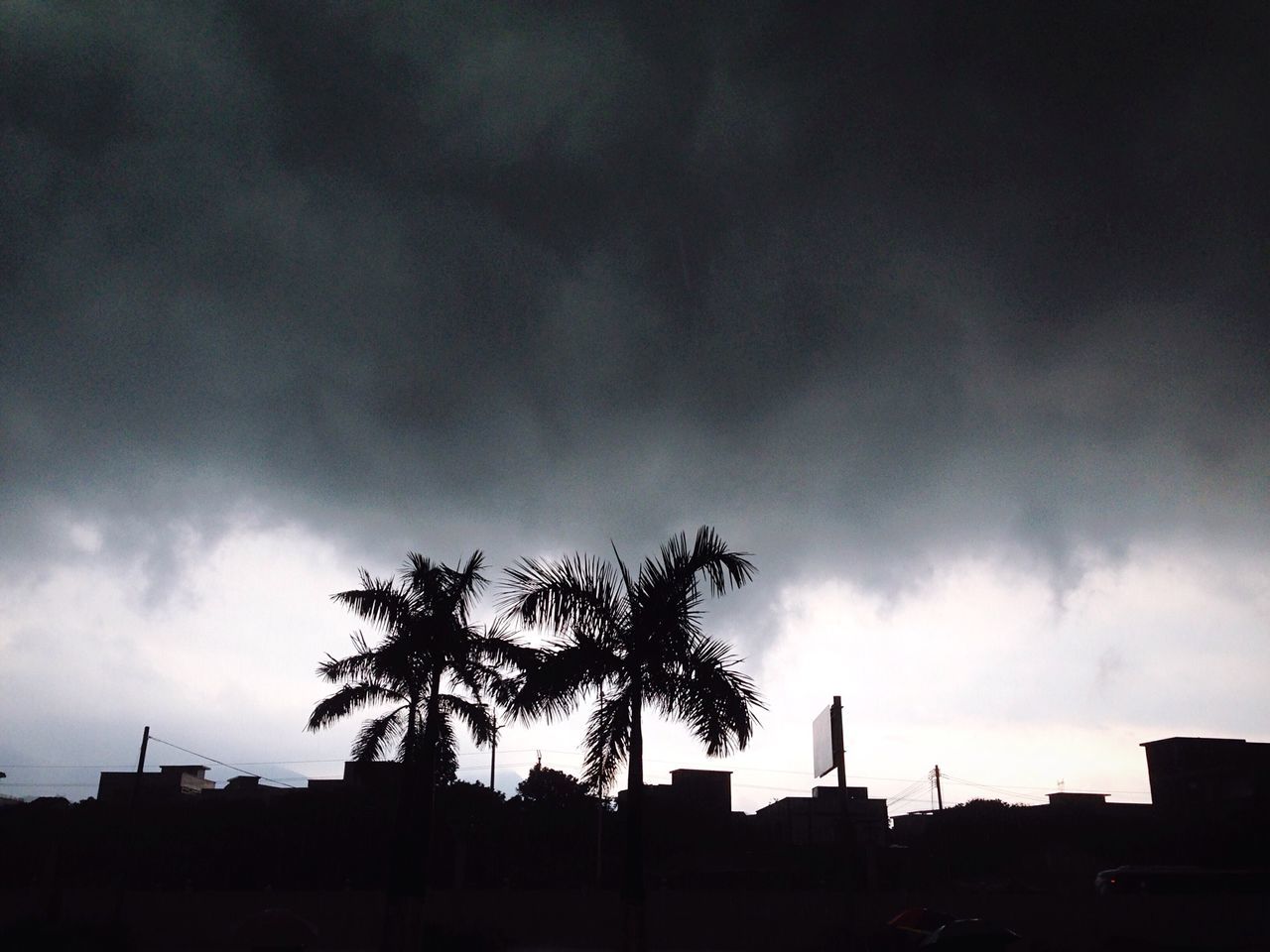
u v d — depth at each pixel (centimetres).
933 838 5575
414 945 2266
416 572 2514
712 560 1800
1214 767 5434
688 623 1759
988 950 2555
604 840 5000
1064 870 5216
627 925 1614
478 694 2536
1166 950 3094
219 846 4375
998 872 5197
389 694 2561
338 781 5366
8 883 4153
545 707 1777
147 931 3550
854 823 4278
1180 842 5281
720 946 3450
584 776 1712
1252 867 4984
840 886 4497
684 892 3528
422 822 2350
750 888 4525
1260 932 3238
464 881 4444
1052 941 3294
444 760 2534
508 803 5216
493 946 2928
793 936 3425
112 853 4319
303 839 4409
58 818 4534
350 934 3531
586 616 1773
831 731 2644
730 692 1723
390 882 2312
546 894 3597
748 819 5853
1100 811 5653
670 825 5481
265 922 2081
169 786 6091
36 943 2978
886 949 2780
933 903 3394
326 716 2512
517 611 1778
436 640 2450
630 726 1720
